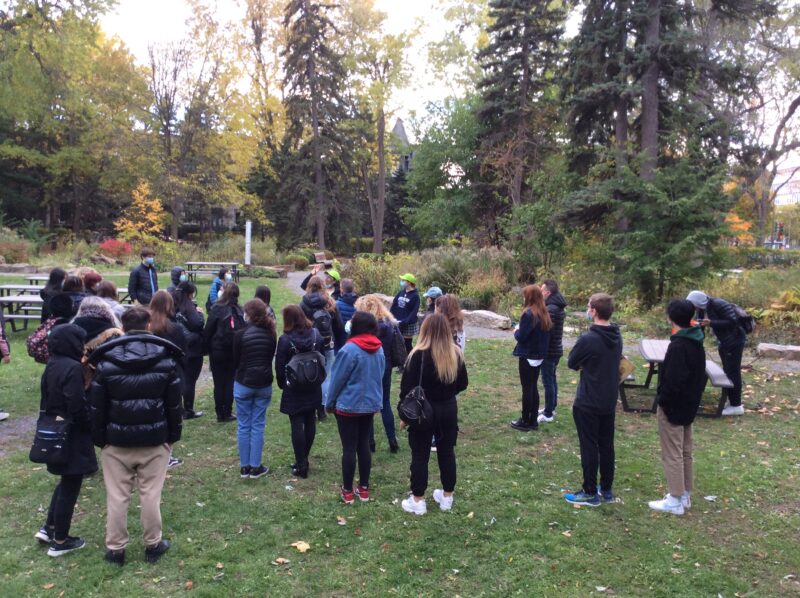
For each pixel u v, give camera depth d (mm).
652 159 15664
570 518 4770
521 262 18797
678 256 14320
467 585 3875
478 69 34031
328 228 39406
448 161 35281
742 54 28219
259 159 40469
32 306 13000
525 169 28422
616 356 4938
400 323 8188
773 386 8719
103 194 39906
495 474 5637
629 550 4309
